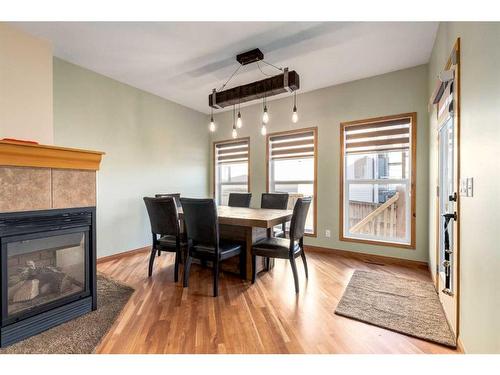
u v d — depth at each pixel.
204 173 5.23
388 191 3.48
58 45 2.68
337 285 2.57
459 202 1.66
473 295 1.40
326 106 3.87
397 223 3.41
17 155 1.61
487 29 1.23
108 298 2.26
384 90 3.39
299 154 4.20
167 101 4.44
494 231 1.16
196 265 3.26
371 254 3.49
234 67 3.22
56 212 1.83
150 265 2.85
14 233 1.62
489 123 1.21
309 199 2.63
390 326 1.81
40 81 2.35
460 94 1.65
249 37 2.55
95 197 2.07
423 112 3.12
